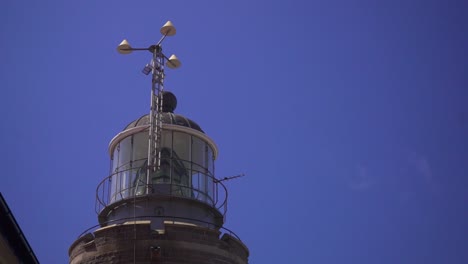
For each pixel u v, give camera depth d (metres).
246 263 30.17
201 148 32.03
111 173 31.66
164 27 32.59
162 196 29.39
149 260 27.42
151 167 29.72
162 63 32.66
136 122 32.41
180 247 27.84
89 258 28.19
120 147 31.84
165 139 31.25
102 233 28.45
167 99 33.12
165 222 28.23
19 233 23.61
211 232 28.81
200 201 30.05
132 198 29.45
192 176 30.97
